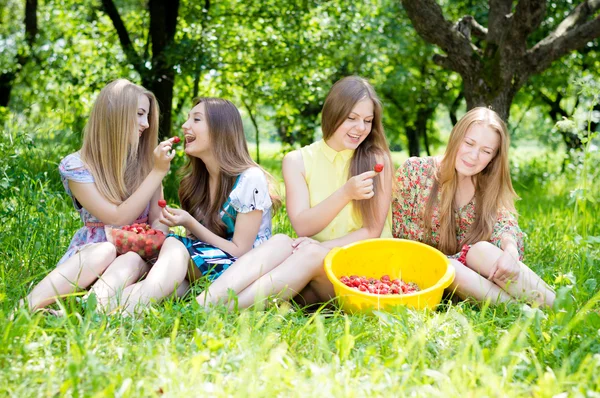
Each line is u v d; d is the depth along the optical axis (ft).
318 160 10.98
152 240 9.46
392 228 11.50
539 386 6.23
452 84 43.45
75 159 10.16
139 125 10.43
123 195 10.34
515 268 9.39
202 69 26.99
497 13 20.48
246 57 30.53
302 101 32.32
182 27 31.35
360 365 6.88
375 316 8.48
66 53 33.76
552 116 43.16
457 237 11.00
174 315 8.11
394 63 39.52
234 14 30.76
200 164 10.91
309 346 7.57
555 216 18.58
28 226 11.92
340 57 31.78
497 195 10.64
